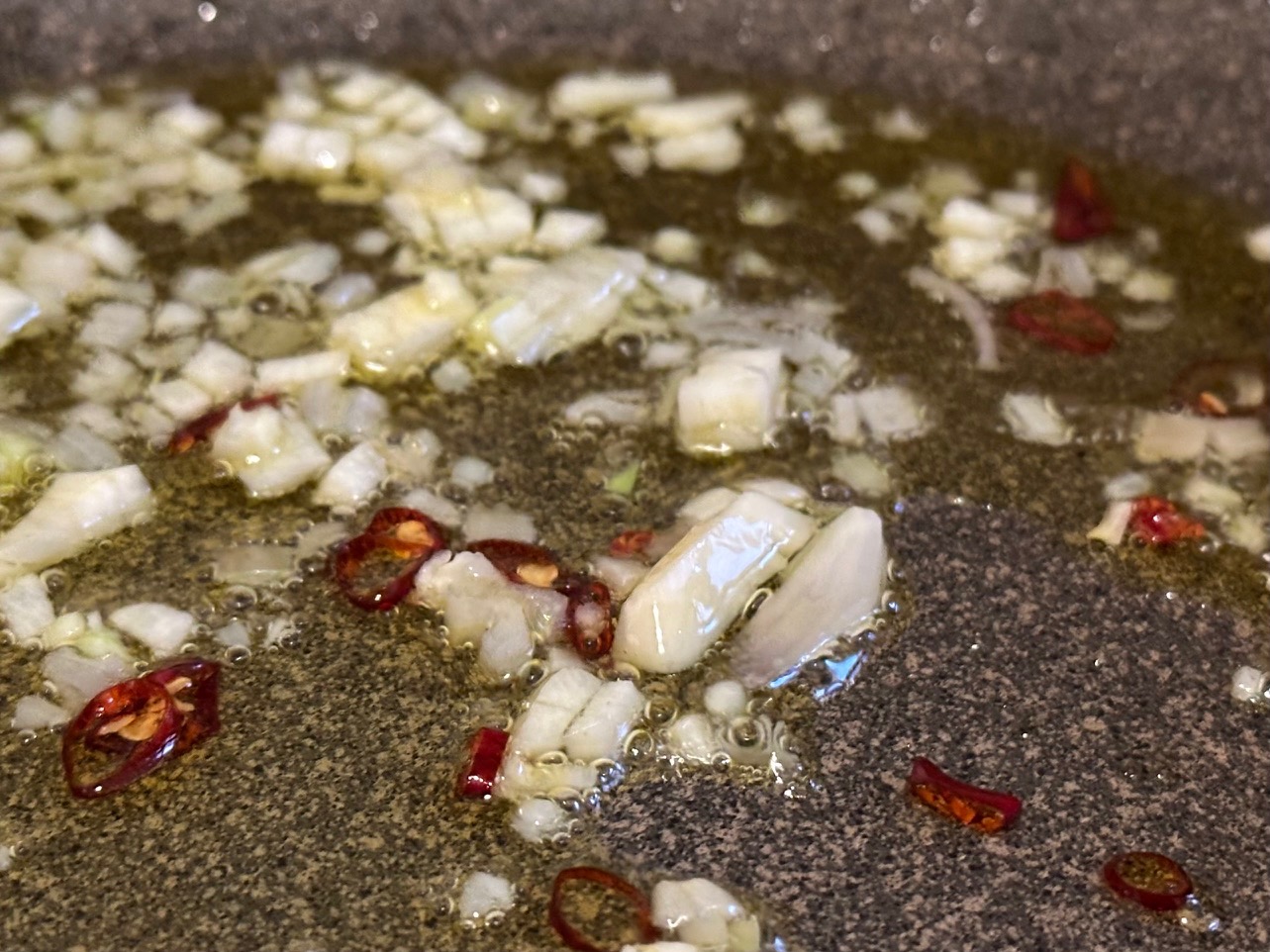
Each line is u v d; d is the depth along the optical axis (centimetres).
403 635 19
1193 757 19
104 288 22
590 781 18
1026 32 24
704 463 21
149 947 17
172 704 18
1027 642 19
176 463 20
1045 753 19
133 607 19
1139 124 24
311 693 19
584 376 21
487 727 18
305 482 20
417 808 18
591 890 17
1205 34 24
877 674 19
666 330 22
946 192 24
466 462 21
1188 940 17
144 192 23
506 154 24
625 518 20
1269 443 21
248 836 18
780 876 18
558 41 25
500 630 19
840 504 20
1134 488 21
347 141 24
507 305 22
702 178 24
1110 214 24
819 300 22
